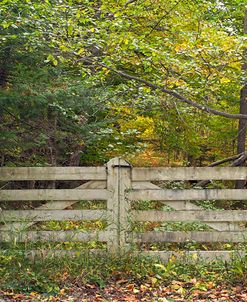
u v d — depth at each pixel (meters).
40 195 6.63
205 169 6.65
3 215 6.56
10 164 9.80
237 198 6.68
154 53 8.23
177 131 14.34
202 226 7.16
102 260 6.37
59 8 8.60
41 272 6.04
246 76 9.52
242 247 6.64
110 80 12.62
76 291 5.73
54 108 9.46
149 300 5.52
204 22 10.16
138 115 13.02
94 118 11.95
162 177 6.66
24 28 8.59
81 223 7.52
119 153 13.38
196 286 5.86
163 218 6.70
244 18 13.22
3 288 5.69
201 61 8.76
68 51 8.55
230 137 14.59
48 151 11.08
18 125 9.52
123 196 6.65
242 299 5.48
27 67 9.17
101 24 8.47
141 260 6.40
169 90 9.61
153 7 10.84
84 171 6.66
